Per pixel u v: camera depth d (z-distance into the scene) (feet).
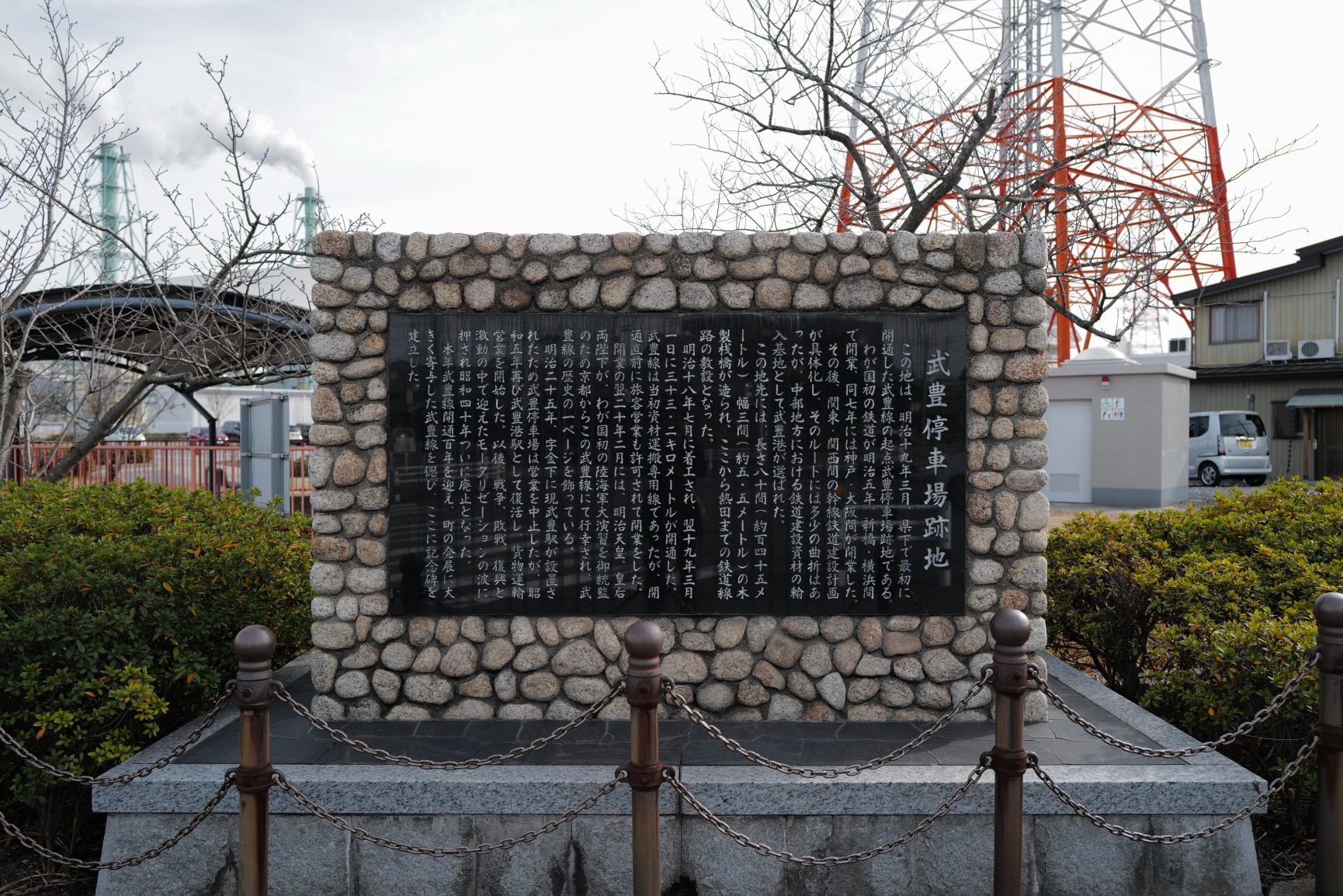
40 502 16.33
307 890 10.39
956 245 12.73
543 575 12.99
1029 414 12.75
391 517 12.88
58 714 10.93
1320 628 9.43
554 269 12.90
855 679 12.86
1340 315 54.75
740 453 12.93
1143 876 10.31
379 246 12.84
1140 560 15.42
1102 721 12.62
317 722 8.98
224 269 19.45
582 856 10.37
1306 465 57.47
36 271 19.13
